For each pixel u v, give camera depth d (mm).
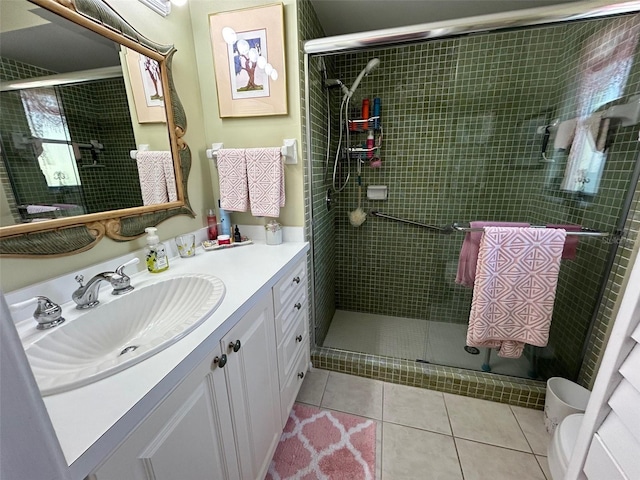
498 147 1721
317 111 1493
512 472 1108
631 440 464
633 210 1096
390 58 1748
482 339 1316
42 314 677
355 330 2039
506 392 1399
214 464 702
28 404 244
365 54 1776
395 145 1905
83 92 843
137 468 479
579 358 1323
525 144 1660
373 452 1187
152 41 1065
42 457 258
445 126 1786
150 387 493
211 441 685
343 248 2215
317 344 1782
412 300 2172
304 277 1409
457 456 1171
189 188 1314
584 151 1328
